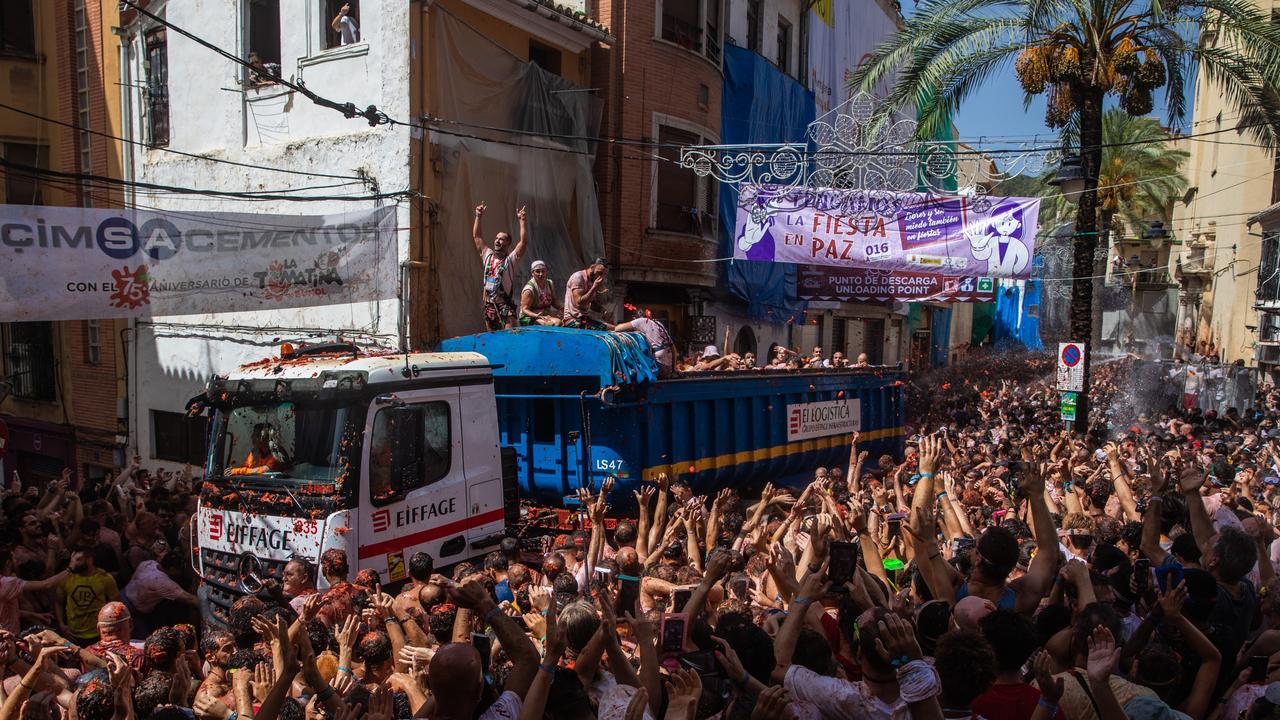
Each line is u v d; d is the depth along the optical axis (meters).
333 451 7.76
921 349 37.69
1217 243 31.22
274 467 8.08
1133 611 5.32
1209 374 26.38
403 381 8.25
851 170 16.62
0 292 9.56
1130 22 14.59
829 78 25.84
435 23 13.19
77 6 17.83
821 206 15.26
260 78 14.70
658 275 17.58
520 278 14.27
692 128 18.31
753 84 20.72
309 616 5.46
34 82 18.45
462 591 3.69
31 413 19.94
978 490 9.87
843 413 15.14
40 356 19.61
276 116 14.57
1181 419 20.62
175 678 4.45
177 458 16.42
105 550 7.68
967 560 6.02
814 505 8.73
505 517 9.95
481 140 13.76
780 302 23.09
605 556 7.68
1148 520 6.05
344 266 12.28
